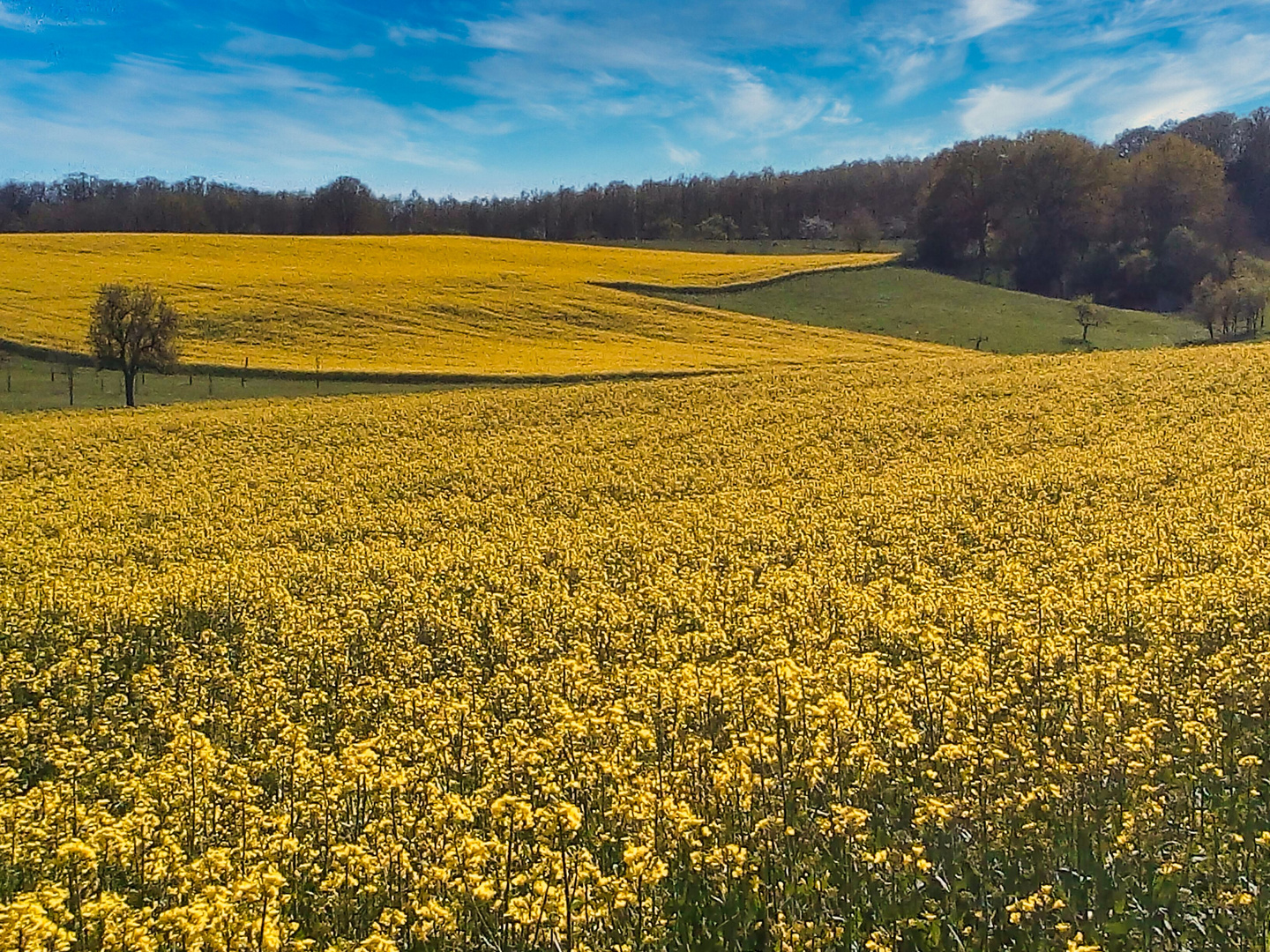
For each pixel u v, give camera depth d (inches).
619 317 2642.7
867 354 2314.2
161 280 2746.1
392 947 229.9
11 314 2310.5
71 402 1846.7
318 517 980.6
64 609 632.4
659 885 268.1
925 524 804.0
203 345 2212.1
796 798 316.2
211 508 1045.2
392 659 524.4
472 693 450.0
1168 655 435.5
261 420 1557.6
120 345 1878.7
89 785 380.5
